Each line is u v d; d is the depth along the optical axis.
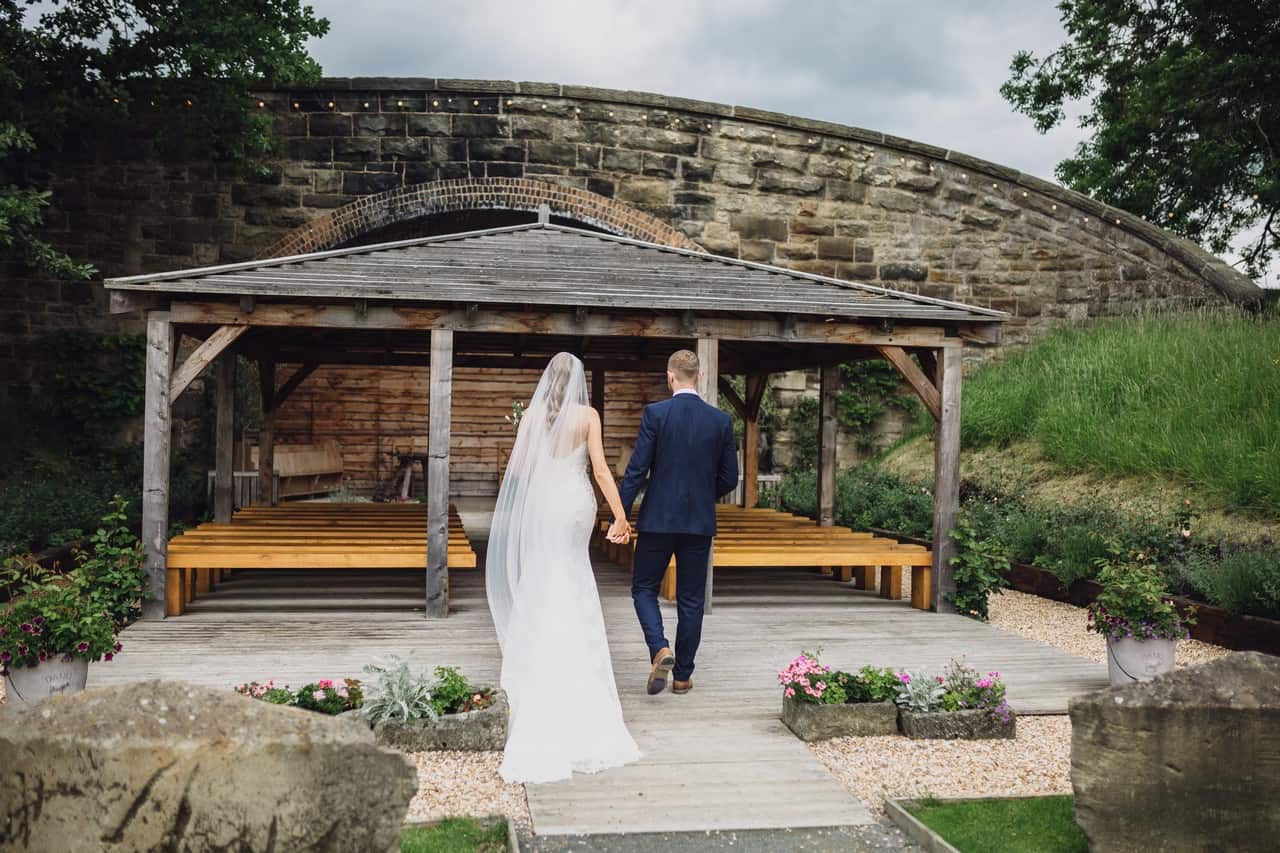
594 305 7.07
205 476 13.51
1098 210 16.19
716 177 15.52
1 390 13.95
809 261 15.84
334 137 14.59
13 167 13.93
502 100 14.88
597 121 15.16
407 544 7.39
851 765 3.99
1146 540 8.08
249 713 2.36
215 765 2.26
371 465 18.17
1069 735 4.45
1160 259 16.12
